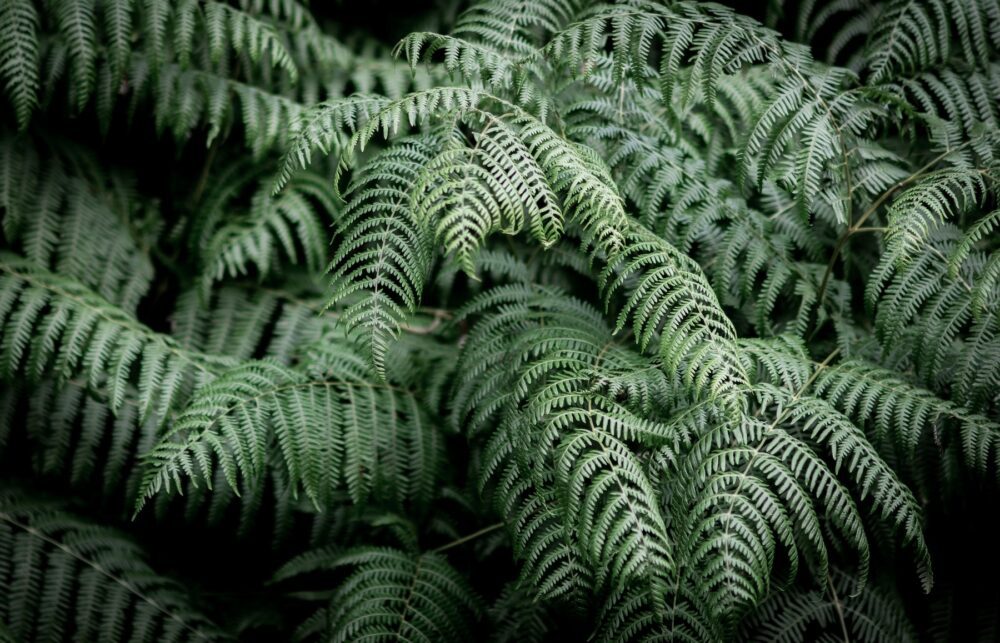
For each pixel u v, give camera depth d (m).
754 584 2.70
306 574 2.89
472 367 2.73
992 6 2.88
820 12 3.02
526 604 2.72
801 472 2.69
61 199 2.88
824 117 2.65
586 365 2.65
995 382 2.63
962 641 2.75
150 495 2.59
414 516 2.82
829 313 2.80
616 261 2.60
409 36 2.67
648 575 2.53
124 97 2.95
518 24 2.85
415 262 2.60
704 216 2.76
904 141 2.90
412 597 2.70
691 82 2.66
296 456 2.68
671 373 2.55
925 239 2.71
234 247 2.88
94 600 2.75
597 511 2.61
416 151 2.66
